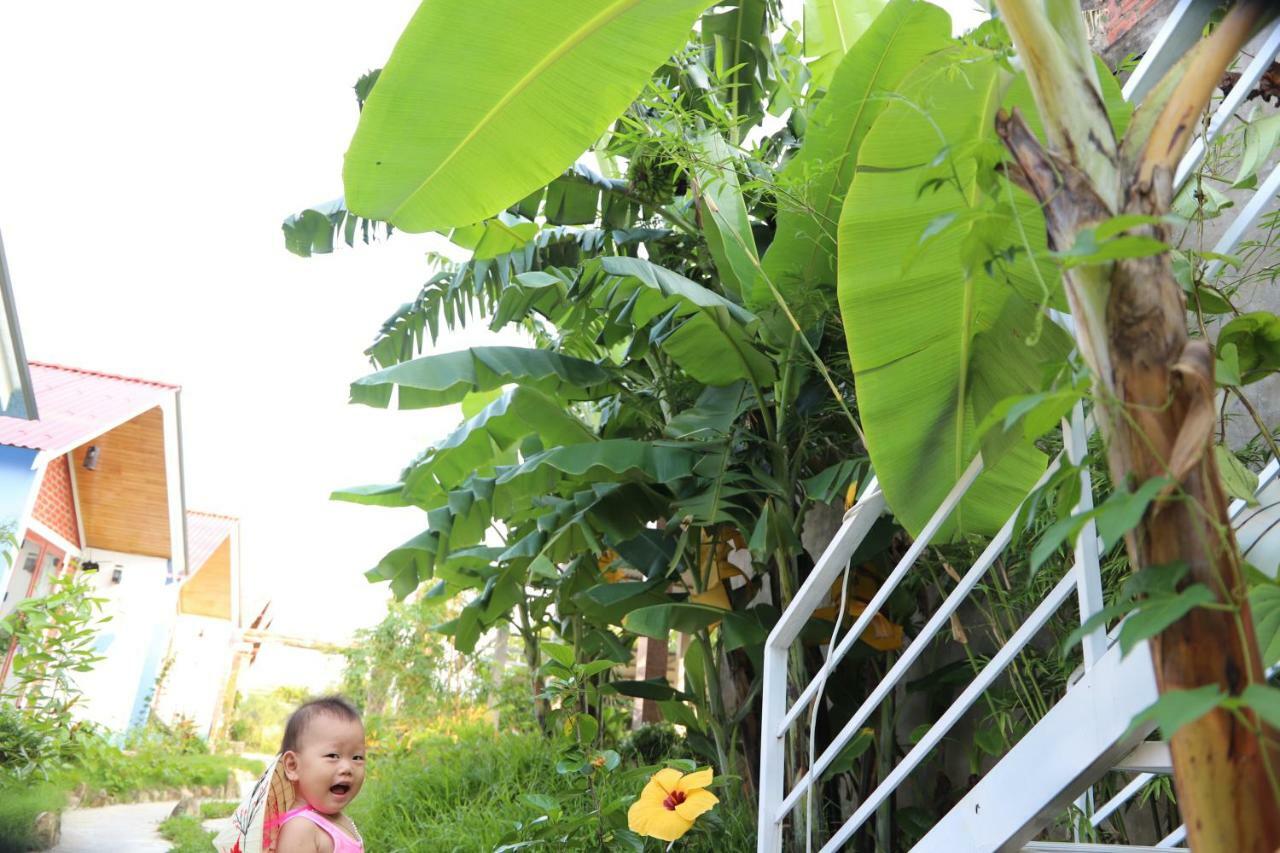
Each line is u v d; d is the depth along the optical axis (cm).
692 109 367
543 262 468
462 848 414
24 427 1185
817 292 340
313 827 232
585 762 370
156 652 1653
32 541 1388
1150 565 92
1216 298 181
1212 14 173
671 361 462
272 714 2708
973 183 180
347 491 516
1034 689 304
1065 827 313
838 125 306
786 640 258
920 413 205
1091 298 100
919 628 408
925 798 386
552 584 568
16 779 734
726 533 450
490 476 519
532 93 196
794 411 395
